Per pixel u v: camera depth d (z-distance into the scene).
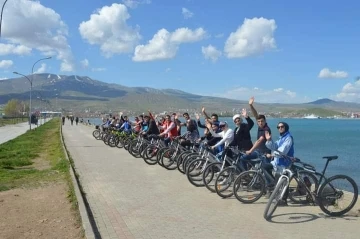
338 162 29.45
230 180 9.52
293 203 8.76
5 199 9.36
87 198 9.45
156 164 15.65
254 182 8.94
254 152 9.53
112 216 7.79
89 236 6.30
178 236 6.54
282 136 8.69
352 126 116.50
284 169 8.22
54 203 8.89
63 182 11.59
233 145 10.29
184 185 11.12
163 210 8.29
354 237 6.52
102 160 17.27
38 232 6.72
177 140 14.31
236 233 6.70
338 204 7.91
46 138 37.19
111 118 31.58
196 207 8.55
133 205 8.73
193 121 14.56
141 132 18.70
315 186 8.26
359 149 41.00
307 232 6.77
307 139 57.69
